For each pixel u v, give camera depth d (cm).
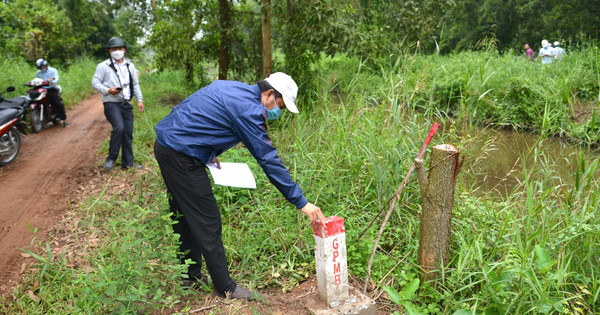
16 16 1967
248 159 484
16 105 677
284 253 348
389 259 349
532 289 270
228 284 292
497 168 646
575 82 988
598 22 1891
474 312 261
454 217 384
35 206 480
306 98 718
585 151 739
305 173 438
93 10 2811
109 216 432
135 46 2917
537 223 358
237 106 253
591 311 294
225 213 409
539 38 2153
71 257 356
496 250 316
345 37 683
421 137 436
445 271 303
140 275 257
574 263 314
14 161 671
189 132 257
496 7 2208
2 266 350
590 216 327
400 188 297
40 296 292
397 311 295
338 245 268
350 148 458
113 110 562
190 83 1176
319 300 283
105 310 274
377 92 518
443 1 783
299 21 758
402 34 751
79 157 685
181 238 300
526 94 935
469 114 475
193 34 966
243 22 973
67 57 2305
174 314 262
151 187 463
